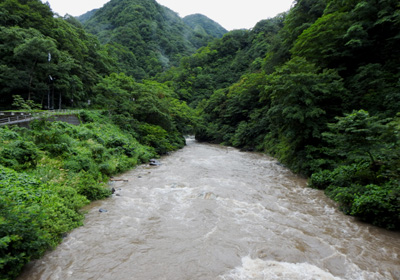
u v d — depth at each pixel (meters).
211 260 5.53
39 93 28.03
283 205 9.44
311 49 18.28
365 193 8.00
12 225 4.51
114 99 27.81
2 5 29.23
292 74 13.95
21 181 7.46
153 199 9.79
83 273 4.99
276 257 5.72
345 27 17.27
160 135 26.11
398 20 14.01
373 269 5.33
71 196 8.35
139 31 116.00
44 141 11.38
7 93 25.86
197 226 7.33
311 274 5.09
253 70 51.91
